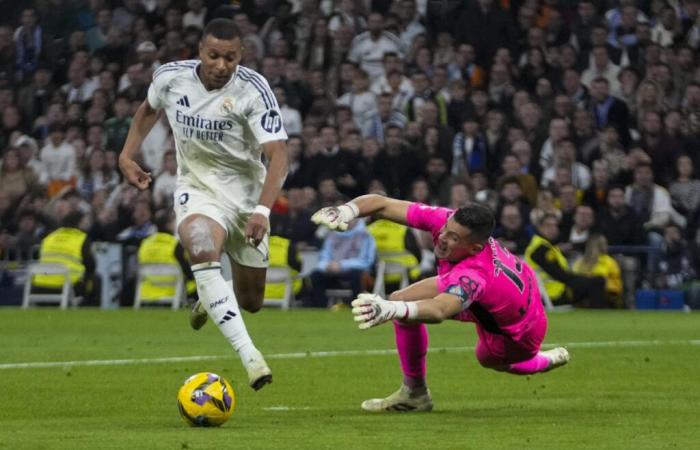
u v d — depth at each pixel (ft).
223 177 67.05
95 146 168.96
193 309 72.08
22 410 63.00
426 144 158.92
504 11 177.06
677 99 171.53
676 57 172.24
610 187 157.38
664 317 136.46
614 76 173.78
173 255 151.23
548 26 177.58
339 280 147.64
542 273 147.33
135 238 155.74
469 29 176.96
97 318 133.39
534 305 61.62
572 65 172.86
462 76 173.37
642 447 50.08
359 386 74.28
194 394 55.52
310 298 149.79
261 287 71.82
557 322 128.88
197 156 66.80
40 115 181.57
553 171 160.15
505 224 148.15
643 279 152.87
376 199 61.82
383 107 165.78
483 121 166.20
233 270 71.05
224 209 66.54
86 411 62.64
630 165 160.15
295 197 152.15
